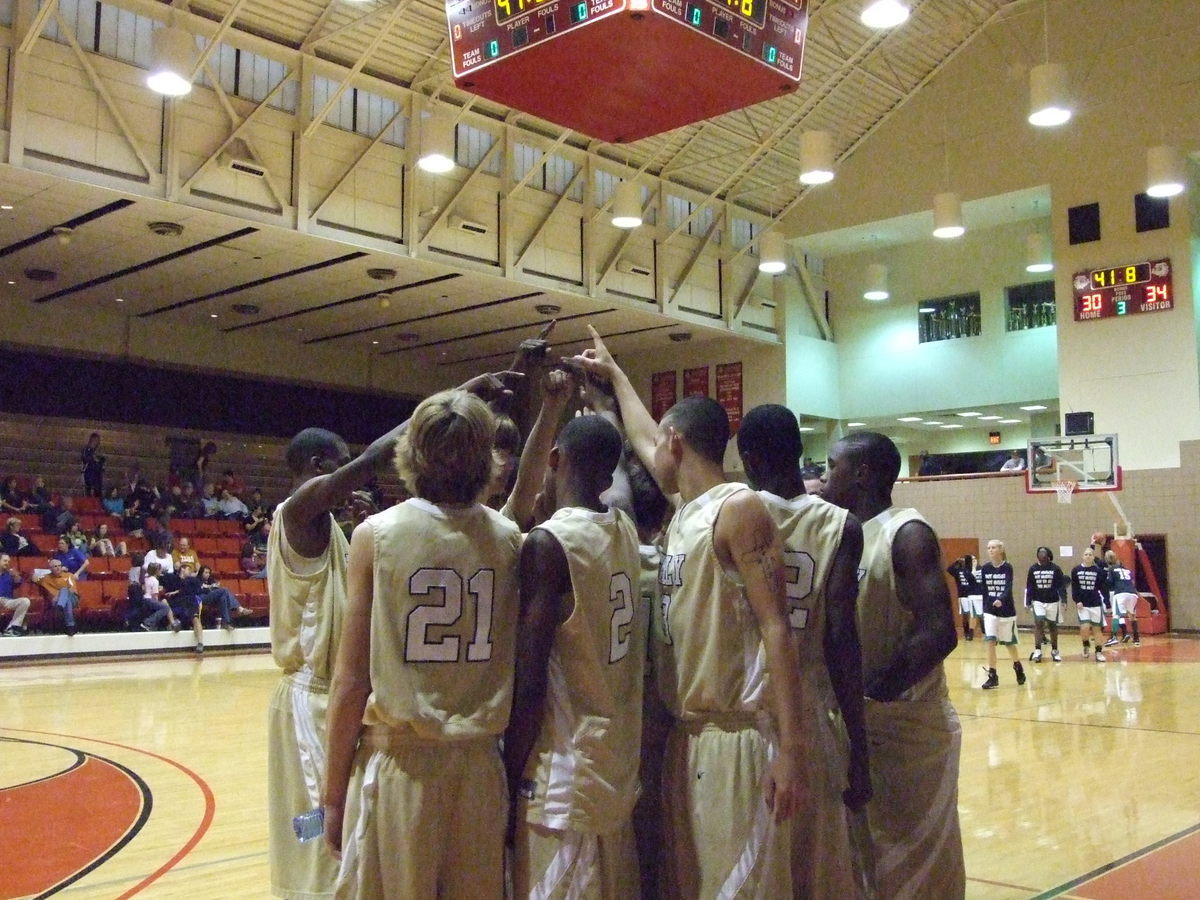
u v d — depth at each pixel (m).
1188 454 18.14
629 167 19.34
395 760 2.17
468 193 16.94
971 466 24.56
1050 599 14.24
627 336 21.97
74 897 4.02
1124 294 18.80
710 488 2.52
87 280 17.75
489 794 2.22
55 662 13.95
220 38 12.95
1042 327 21.19
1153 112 18.48
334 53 15.00
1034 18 19.64
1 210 13.85
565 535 2.33
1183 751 7.31
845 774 2.72
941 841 3.02
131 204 13.52
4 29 12.04
